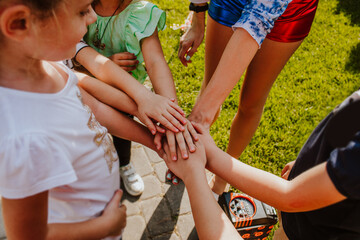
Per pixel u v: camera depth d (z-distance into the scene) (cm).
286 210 104
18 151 73
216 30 181
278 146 269
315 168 90
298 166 122
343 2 441
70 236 97
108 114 137
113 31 163
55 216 100
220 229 104
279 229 147
